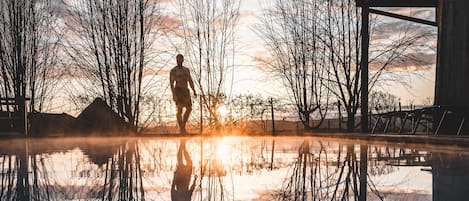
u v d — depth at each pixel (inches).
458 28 270.1
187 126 447.2
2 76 472.4
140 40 446.0
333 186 78.9
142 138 342.6
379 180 85.9
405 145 222.1
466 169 105.1
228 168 112.7
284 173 100.6
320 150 185.2
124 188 78.2
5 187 80.5
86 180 90.3
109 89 444.8
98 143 257.0
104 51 442.3
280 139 325.1
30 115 407.5
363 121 361.7
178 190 76.0
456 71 269.6
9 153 173.2
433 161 130.0
